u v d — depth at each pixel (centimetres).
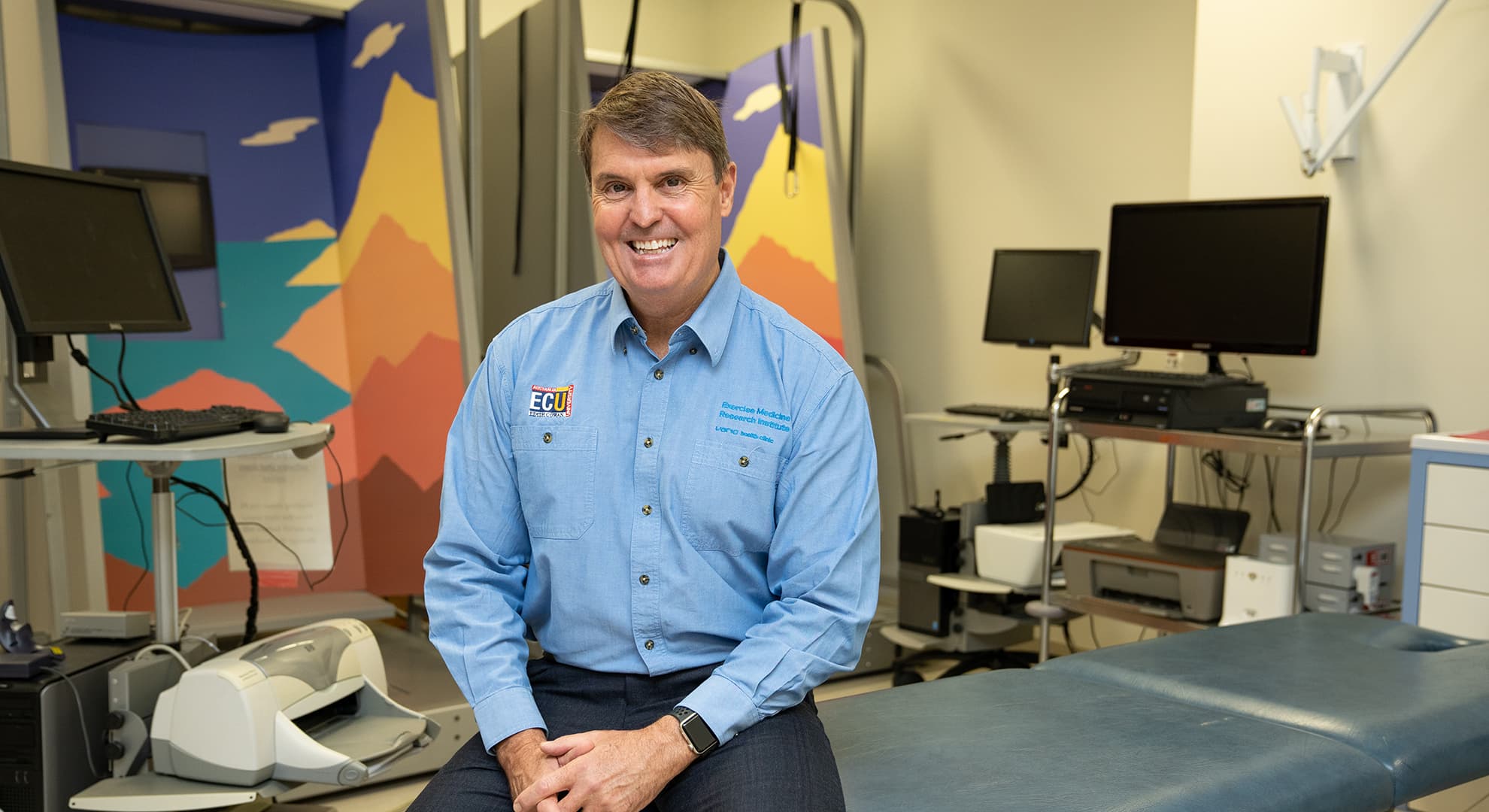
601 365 145
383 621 406
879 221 467
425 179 334
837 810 122
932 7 439
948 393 439
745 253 439
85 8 348
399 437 353
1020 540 331
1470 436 236
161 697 191
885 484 470
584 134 142
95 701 206
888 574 464
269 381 365
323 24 379
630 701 140
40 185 226
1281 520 317
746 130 442
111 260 239
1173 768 135
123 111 352
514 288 409
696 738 127
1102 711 157
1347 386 296
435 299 334
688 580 138
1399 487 288
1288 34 303
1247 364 320
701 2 542
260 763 186
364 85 359
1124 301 319
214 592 351
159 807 186
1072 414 312
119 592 340
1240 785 131
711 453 139
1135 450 372
